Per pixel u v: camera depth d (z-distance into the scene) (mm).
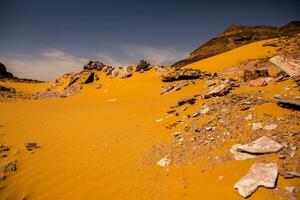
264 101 12625
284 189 7223
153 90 31578
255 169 8195
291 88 13539
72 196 9828
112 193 9570
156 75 38781
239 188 7703
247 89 15930
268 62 30750
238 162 8945
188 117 14086
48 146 14672
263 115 11273
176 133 12758
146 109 20109
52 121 20688
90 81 49969
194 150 10828
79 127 18125
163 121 15367
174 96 24484
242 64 35000
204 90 22844
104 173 11047
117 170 11094
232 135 10703
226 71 32875
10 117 22266
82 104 32906
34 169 12070
